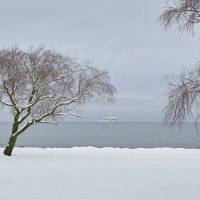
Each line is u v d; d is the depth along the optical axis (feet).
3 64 64.80
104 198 28.99
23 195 29.94
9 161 56.54
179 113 29.96
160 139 204.03
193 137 231.09
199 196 30.07
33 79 67.62
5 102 67.26
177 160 59.62
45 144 156.35
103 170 46.06
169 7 32.58
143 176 40.88
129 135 259.80
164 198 29.22
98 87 70.85
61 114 70.18
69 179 38.29
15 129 68.64
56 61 69.41
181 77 30.63
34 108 70.79
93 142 171.12
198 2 31.27
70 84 70.08
